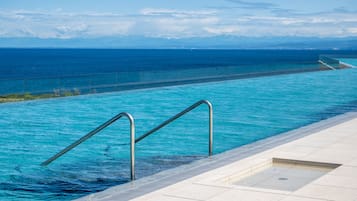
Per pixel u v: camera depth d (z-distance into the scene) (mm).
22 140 10891
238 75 29250
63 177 7582
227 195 5301
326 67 36781
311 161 6902
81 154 9414
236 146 10227
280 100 18578
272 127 12695
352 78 28844
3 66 100875
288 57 158000
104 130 12164
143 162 8609
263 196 5246
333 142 8398
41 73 76688
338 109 16094
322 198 5160
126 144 10406
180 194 5367
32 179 7465
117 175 7641
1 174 7809
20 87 18547
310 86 24047
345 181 5836
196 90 21578
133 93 20156
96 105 16625
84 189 6871
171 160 8758
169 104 17109
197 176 6145
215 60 128000
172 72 25219
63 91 19672
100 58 159375
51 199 6422
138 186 5812
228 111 15609
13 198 6438
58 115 14438
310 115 14781
